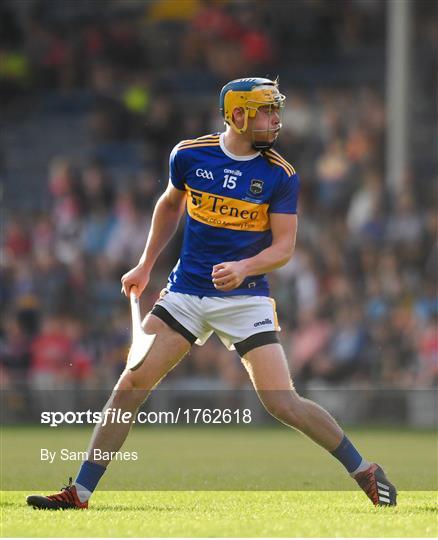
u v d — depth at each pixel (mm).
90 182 75125
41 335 64375
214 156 23719
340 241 65625
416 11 87375
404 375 60438
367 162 73312
